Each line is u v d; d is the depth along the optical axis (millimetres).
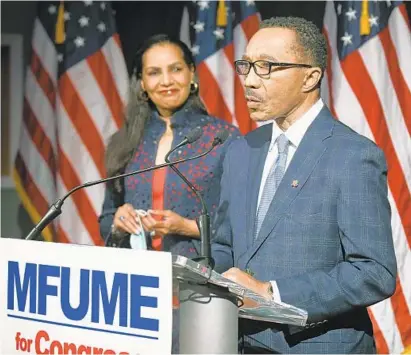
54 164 10609
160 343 3648
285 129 5281
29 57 11047
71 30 10430
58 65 10469
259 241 5047
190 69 7422
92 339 3932
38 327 4195
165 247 7156
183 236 7094
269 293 4652
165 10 11078
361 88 9344
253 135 5617
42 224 4895
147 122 7523
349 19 9492
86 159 10242
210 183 7121
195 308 3936
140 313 3738
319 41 5180
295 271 4910
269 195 5191
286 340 4926
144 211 6980
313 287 4688
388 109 9305
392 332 8977
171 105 7328
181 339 3982
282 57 5051
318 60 5148
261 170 5340
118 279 3834
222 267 5484
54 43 10547
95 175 10227
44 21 10617
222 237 5594
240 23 10047
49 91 10586
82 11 10445
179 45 7383
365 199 4820
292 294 4660
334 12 9852
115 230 7156
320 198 4930
